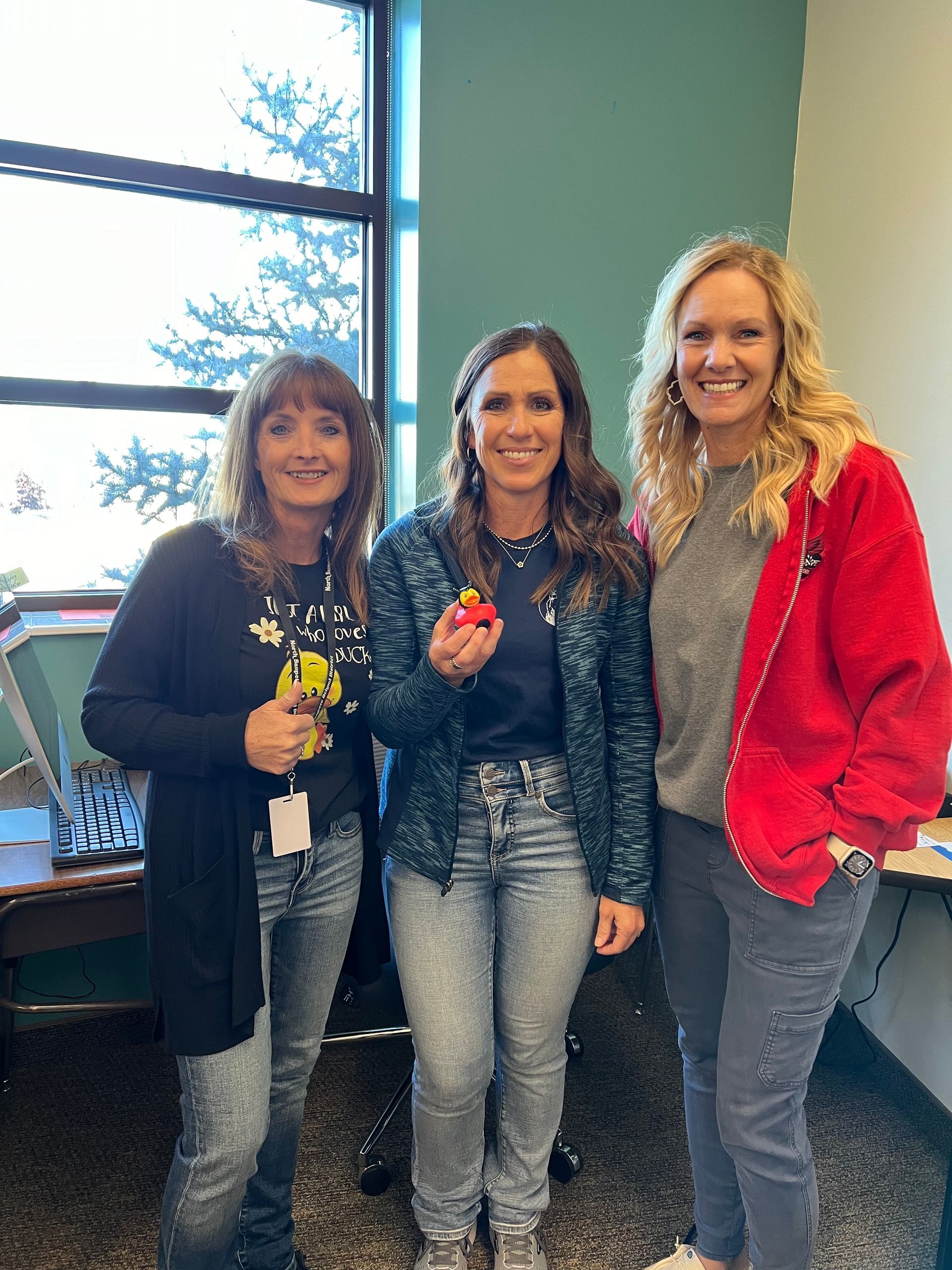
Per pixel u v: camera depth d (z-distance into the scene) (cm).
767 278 116
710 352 118
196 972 110
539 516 133
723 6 243
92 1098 193
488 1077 136
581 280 245
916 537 108
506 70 227
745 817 116
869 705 112
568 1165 169
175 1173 116
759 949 118
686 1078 143
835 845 111
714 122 249
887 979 212
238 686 114
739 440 124
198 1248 117
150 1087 198
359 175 252
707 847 126
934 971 196
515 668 127
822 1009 118
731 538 122
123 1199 164
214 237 238
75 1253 152
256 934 113
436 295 232
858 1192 170
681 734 128
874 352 219
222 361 246
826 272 241
